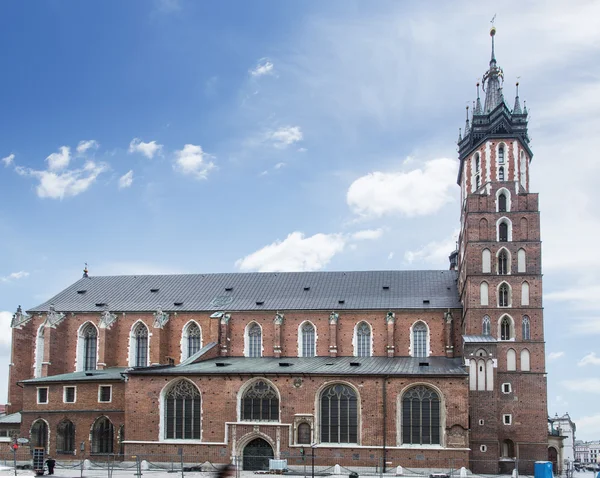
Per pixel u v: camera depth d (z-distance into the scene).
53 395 101.19
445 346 105.25
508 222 99.50
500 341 95.75
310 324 109.62
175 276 124.81
